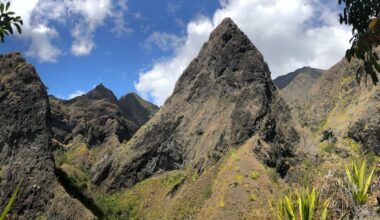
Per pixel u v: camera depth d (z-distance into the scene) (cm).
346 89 10750
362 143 7838
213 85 9606
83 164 12156
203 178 7281
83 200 7106
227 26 10144
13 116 6738
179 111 9925
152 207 8038
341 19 682
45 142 6538
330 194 1216
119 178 9306
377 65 623
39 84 7162
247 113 8038
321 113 11225
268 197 5656
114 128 14812
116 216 7831
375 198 1098
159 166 9219
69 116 15475
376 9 655
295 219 1173
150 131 9838
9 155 6325
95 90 19825
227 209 5666
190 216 6638
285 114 8831
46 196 5894
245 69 9125
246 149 7050
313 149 8156
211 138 8406
